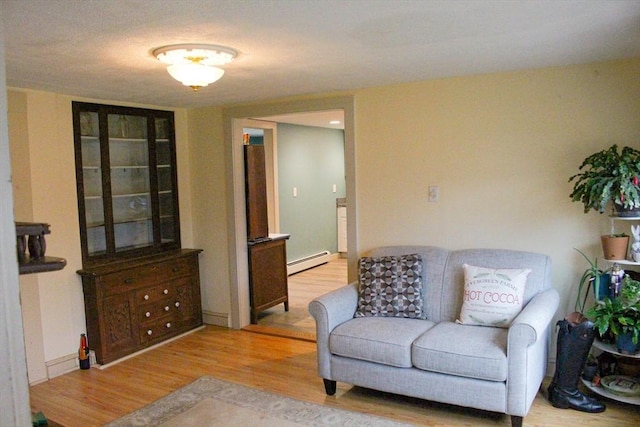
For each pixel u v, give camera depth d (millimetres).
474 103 3656
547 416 2980
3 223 1028
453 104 3727
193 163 4996
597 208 2973
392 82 3814
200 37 2391
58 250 3889
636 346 2904
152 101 4375
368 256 3930
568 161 3396
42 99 3768
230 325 4941
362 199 4152
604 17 2225
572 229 3410
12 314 1047
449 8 2057
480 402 2820
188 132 4992
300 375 3742
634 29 2434
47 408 3301
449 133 3764
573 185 3391
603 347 3041
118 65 2922
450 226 3820
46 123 3797
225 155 4793
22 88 3617
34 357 3709
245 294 4945
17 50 2543
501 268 3396
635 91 3168
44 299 3785
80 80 3352
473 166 3701
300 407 3215
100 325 3996
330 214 8469
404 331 3176
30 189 3695
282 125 7148
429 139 3842
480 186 3689
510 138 3562
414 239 3969
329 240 8453
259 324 5035
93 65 2914
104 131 4215
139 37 2365
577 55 3027
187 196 5020
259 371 3836
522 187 3551
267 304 5211
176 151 4883
